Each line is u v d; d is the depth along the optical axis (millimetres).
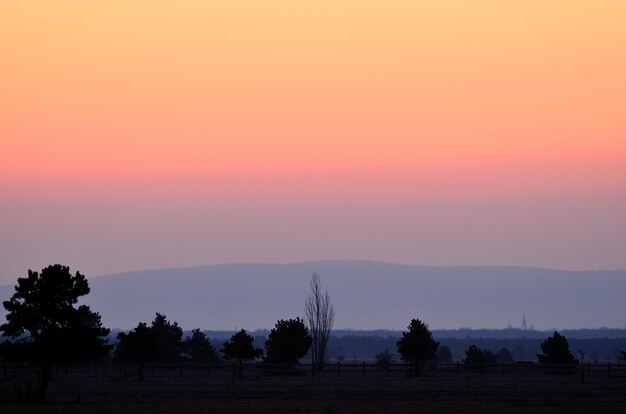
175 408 91938
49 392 114125
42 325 97562
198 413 86188
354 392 117188
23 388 107000
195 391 119688
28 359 97375
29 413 85000
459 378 156250
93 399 104188
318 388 126250
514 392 117000
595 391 118750
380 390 121438
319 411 89188
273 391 119688
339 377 161500
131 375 162500
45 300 96750
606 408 93000
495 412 88500
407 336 168375
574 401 102000
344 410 90688
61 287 97312
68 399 103000
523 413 87625
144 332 153875
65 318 97375
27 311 96625
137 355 152000
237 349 155000
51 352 97438
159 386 131125
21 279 97125
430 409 92000
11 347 96938
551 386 129875
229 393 115750
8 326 96562
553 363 171500
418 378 157000
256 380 149625
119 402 99375
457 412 88500
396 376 164750
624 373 172000
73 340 97812
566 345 173500
